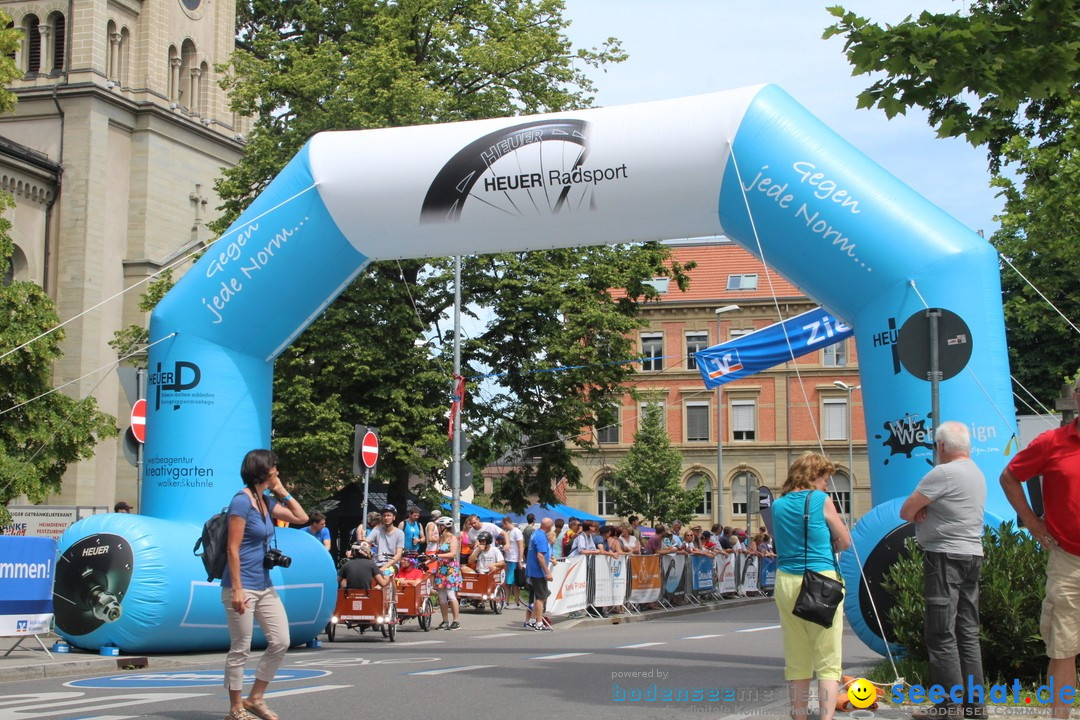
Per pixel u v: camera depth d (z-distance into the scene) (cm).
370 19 2895
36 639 1303
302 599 1389
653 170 1200
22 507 1912
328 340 2605
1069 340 3659
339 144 1327
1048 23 899
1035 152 2259
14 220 3931
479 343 2809
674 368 6316
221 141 4547
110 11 4175
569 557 1995
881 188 1128
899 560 942
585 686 983
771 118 1171
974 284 1085
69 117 4072
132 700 899
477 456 2897
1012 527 943
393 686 984
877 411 1106
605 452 6353
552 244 1289
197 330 1372
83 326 4006
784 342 1767
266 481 794
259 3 3488
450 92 2828
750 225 1181
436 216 1282
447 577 1897
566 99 2962
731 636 1639
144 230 4197
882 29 905
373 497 2978
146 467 1386
